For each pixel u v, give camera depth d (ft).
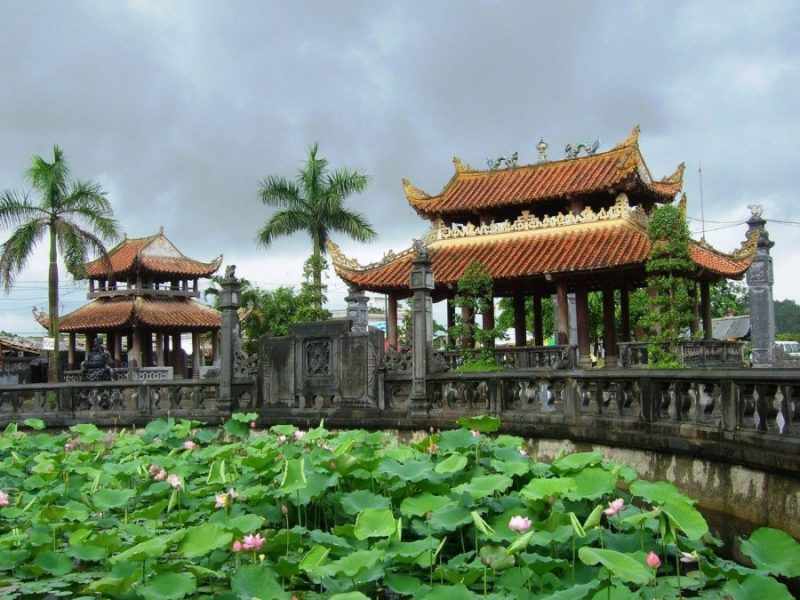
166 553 25.95
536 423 50.19
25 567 25.50
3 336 186.60
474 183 114.21
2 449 48.91
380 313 213.46
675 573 23.82
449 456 33.45
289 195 132.67
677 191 111.34
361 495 28.91
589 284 115.24
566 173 107.86
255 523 25.68
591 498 24.93
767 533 21.70
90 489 35.99
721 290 207.82
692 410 38.19
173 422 50.72
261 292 158.30
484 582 21.24
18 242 107.34
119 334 157.48
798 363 95.55
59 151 111.65
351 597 18.28
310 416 62.44
